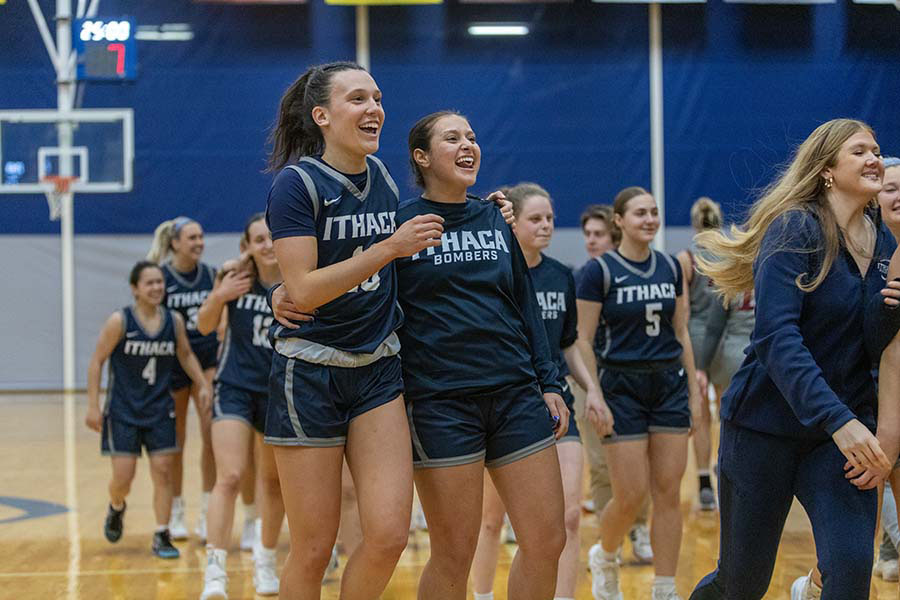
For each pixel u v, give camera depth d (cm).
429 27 1652
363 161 328
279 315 318
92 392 619
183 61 1650
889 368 310
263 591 506
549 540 327
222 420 516
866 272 312
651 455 464
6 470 934
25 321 1653
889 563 493
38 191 1605
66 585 527
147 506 761
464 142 338
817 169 316
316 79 325
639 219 475
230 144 1656
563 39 1658
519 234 451
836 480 303
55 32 1641
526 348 342
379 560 310
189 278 698
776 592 481
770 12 1647
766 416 315
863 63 1644
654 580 455
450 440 324
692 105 1655
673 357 468
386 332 321
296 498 319
